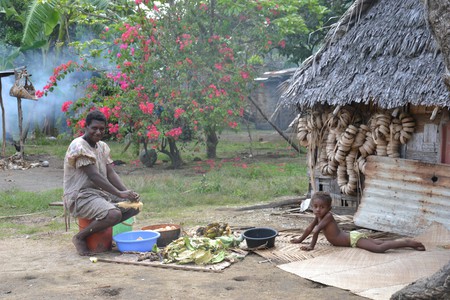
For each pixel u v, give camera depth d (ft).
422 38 20.25
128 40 40.32
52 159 51.93
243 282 14.83
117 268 16.49
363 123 22.97
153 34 41.06
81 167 18.20
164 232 18.93
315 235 18.04
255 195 31.01
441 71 18.93
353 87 21.26
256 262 16.98
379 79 20.65
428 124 20.61
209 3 43.78
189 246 17.51
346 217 23.11
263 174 38.68
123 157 51.37
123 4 48.03
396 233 20.36
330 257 16.99
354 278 14.83
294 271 15.67
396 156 21.44
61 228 23.49
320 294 13.73
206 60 42.22
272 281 14.89
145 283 14.79
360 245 17.88
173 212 26.71
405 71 20.04
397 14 21.89
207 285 14.55
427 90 18.85
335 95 21.79
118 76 42.11
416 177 20.16
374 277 14.89
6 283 15.08
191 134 45.34
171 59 40.98
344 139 22.53
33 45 63.21
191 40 41.37
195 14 42.98
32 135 72.13
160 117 41.55
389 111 21.40
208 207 28.14
